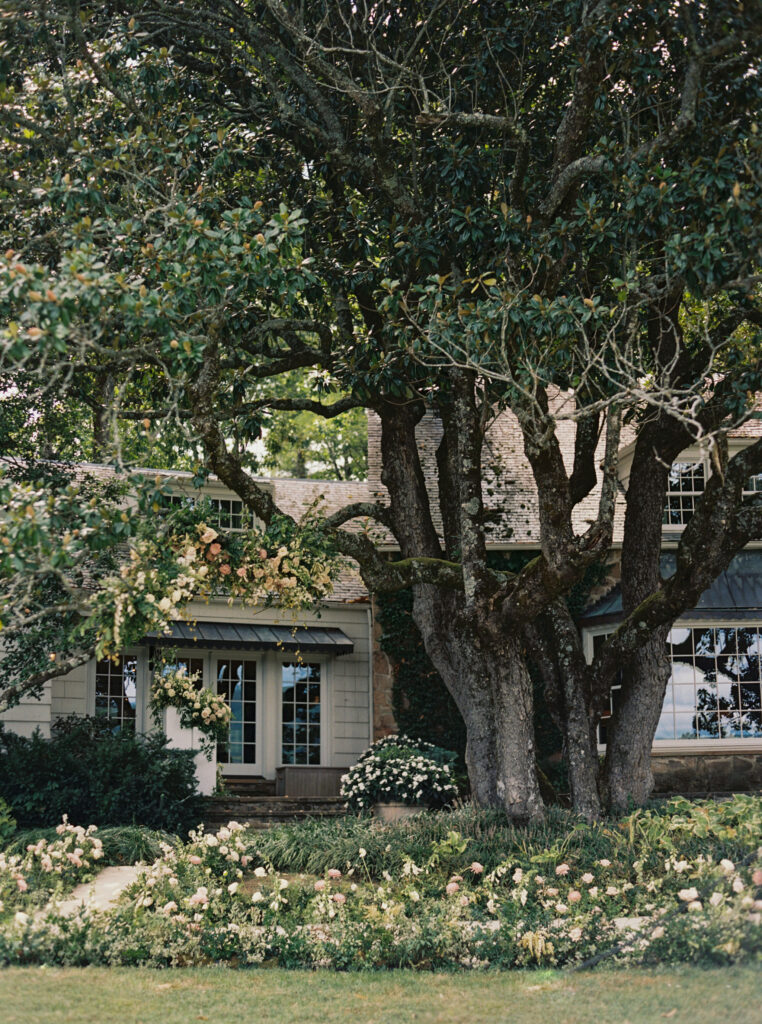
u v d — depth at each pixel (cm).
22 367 1062
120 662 1934
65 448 1811
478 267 1198
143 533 996
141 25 1224
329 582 1142
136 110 1127
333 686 2058
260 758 2019
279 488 2277
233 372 1378
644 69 1045
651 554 1355
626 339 1192
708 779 1833
